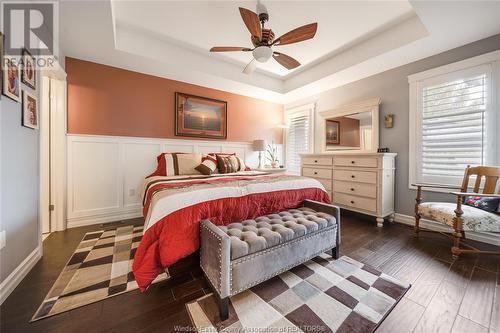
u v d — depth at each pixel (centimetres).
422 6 185
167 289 147
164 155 318
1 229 134
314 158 372
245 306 130
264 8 201
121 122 310
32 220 174
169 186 191
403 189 297
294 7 222
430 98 270
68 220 272
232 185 193
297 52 317
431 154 270
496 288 148
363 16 238
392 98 309
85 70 284
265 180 225
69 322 117
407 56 273
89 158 286
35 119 180
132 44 266
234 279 125
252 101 452
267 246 139
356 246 219
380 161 281
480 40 233
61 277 158
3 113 138
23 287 146
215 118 399
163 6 223
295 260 156
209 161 320
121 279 157
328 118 397
